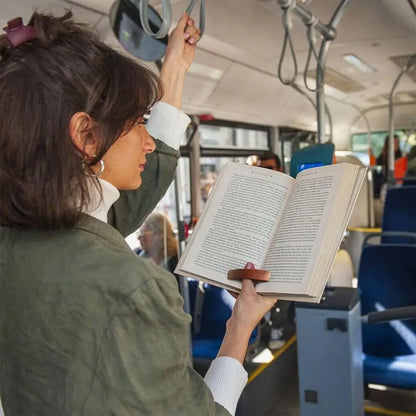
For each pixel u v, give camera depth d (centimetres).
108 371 68
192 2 130
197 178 470
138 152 85
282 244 97
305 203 100
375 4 336
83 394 68
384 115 904
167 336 72
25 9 226
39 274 74
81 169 72
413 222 421
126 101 76
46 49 73
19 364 74
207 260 102
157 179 125
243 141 559
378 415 289
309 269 89
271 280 93
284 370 340
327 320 230
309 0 296
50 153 70
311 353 236
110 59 77
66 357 70
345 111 847
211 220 108
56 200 71
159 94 89
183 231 277
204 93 451
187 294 278
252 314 93
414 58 488
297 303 237
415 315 234
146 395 69
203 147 483
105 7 259
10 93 71
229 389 87
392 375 254
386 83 653
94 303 69
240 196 109
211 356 299
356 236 526
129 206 126
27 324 73
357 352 240
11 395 75
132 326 69
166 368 71
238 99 504
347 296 237
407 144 906
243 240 102
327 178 100
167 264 318
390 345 284
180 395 74
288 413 306
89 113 72
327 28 238
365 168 99
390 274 289
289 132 639
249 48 404
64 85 71
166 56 127
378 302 290
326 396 235
